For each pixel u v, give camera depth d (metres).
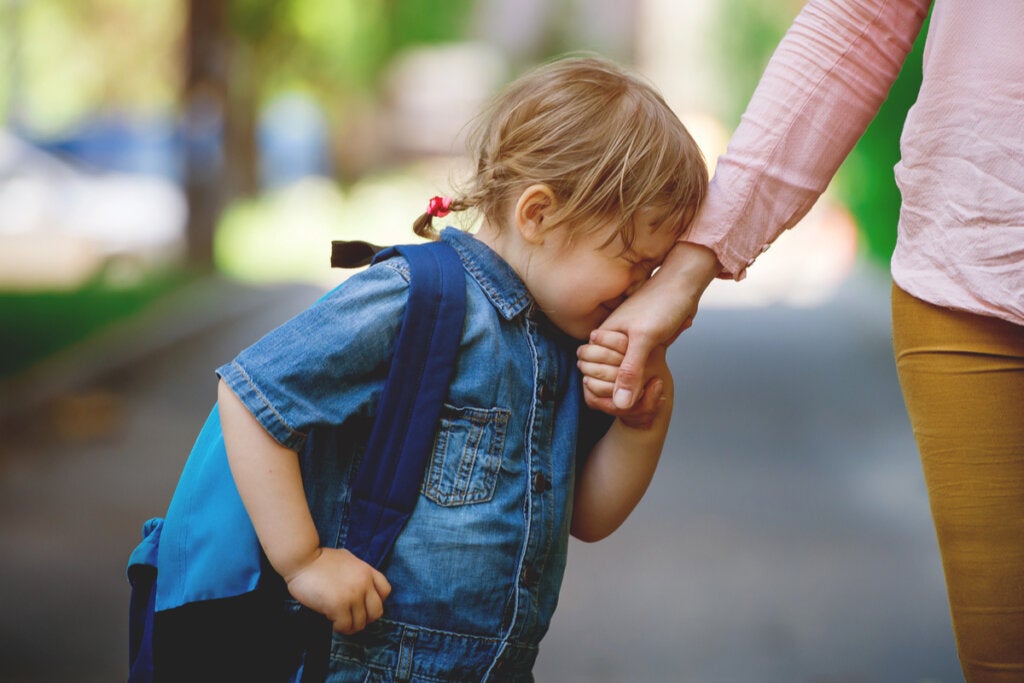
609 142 2.33
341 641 2.28
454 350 2.27
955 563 2.38
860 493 8.73
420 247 2.35
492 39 56.78
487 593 2.26
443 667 2.24
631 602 6.27
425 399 2.25
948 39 2.30
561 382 2.44
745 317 19.38
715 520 7.89
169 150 29.09
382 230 30.31
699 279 2.45
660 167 2.35
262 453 2.21
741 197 2.48
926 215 2.36
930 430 2.39
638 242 2.38
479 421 2.28
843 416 11.64
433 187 2.70
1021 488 2.31
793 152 2.51
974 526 2.34
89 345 14.09
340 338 2.23
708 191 2.49
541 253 2.38
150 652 2.31
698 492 8.64
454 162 2.64
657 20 57.72
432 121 49.59
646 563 6.95
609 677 5.25
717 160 2.55
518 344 2.36
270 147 43.66
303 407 2.22
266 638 2.28
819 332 17.58
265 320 17.81
